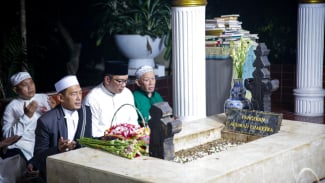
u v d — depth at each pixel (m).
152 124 4.79
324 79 10.04
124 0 9.49
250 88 6.24
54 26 11.64
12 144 5.92
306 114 9.53
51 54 11.70
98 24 10.77
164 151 4.73
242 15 10.66
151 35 9.31
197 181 4.04
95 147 4.96
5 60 8.28
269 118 5.73
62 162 4.63
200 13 7.14
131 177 4.16
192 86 7.20
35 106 6.29
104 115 6.26
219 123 6.13
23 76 6.34
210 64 8.25
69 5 11.68
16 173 5.75
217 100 8.27
